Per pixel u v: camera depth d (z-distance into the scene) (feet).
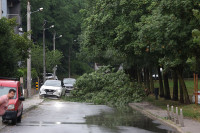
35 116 75.87
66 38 311.06
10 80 65.62
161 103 111.96
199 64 69.72
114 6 104.47
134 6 99.71
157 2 75.41
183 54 78.89
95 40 110.63
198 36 59.26
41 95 137.59
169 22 71.00
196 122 63.41
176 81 119.24
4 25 74.74
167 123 61.62
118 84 130.93
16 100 59.93
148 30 77.82
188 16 69.05
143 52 98.58
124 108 102.63
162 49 80.43
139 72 166.50
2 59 74.38
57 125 60.18
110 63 167.22
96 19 107.96
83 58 255.09
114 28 106.32
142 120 69.82
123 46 104.73
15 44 84.23
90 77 138.00
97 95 132.05
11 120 62.44
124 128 57.00
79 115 78.95
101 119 71.05
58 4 299.99
